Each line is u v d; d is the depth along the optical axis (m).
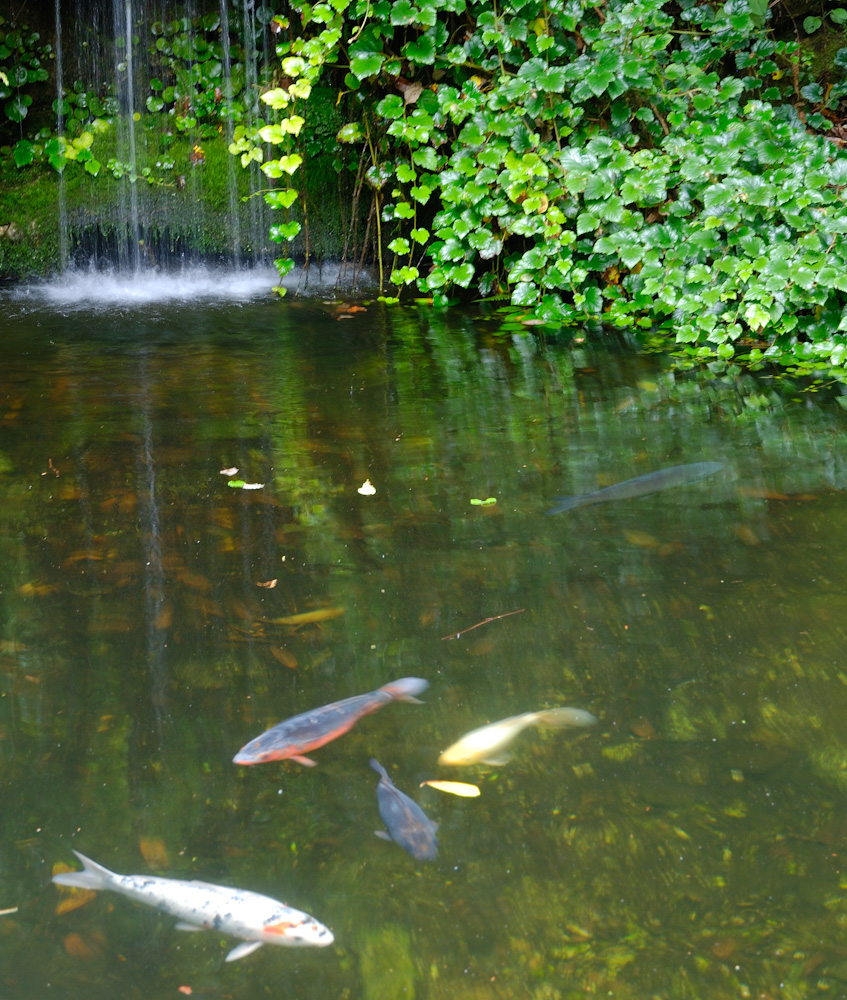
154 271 6.54
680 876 1.52
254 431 3.51
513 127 5.23
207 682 2.00
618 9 5.30
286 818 1.64
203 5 6.21
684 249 4.85
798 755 1.78
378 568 2.49
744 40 5.67
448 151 6.12
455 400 3.91
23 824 1.62
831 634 2.16
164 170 6.36
